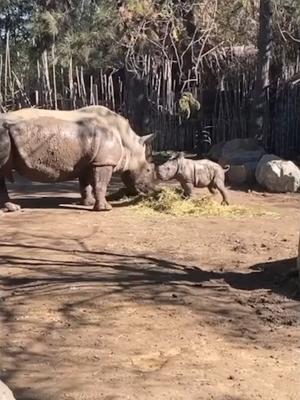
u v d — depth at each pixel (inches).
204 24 660.7
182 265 299.6
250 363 192.9
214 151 669.3
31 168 429.1
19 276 277.4
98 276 277.6
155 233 364.5
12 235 356.5
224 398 168.2
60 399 165.9
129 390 171.6
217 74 735.1
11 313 231.9
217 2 653.9
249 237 355.9
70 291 256.2
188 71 733.9
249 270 292.5
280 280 275.6
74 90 698.8
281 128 676.1
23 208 444.1
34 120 429.1
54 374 182.1
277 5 697.0
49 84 706.2
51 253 317.7
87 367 187.3
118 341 207.8
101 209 430.3
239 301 249.9
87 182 455.2
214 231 370.9
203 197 449.4
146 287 262.7
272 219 409.4
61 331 215.9
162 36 705.0
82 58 683.4
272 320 230.5
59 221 395.9
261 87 660.1
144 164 456.8
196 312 235.9
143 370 185.8
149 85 716.7
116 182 572.4
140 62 731.4
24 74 816.3
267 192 524.1
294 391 174.6
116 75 824.3
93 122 437.4
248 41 752.3
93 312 233.8
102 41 660.7
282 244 339.0
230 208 436.1
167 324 223.3
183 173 444.1
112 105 711.1
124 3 610.2
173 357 195.8
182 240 348.2
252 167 555.2
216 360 194.4
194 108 674.2
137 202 455.8
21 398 166.1
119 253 319.3
